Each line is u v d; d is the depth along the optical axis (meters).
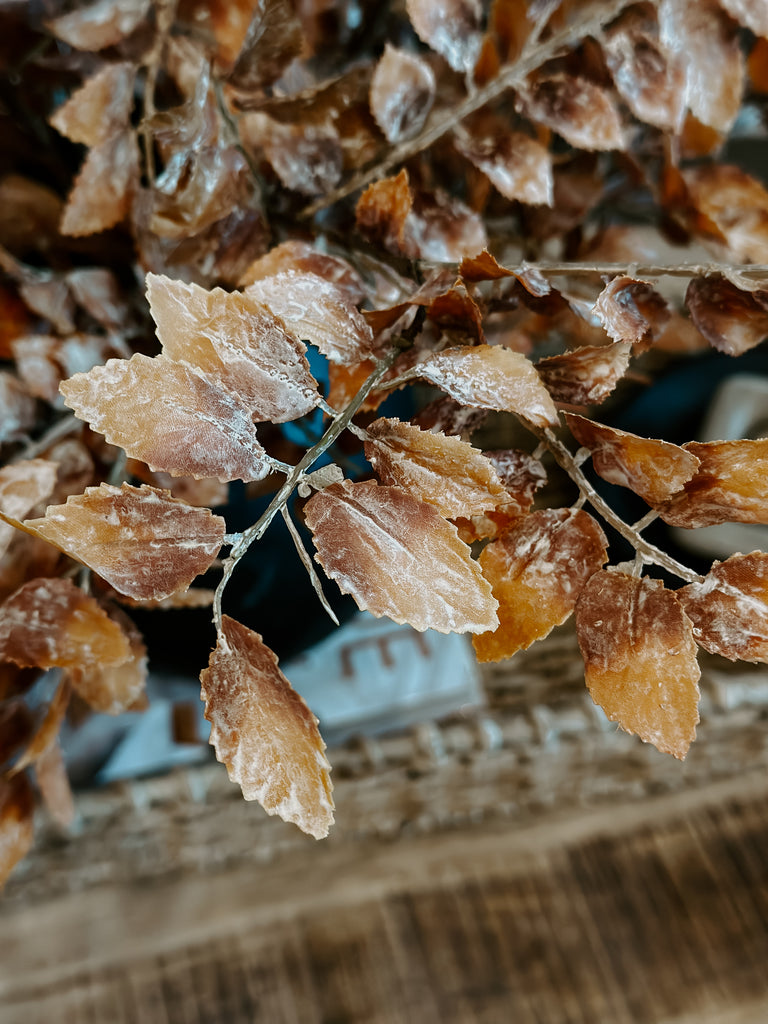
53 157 0.35
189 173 0.29
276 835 0.57
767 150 0.44
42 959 0.53
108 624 0.27
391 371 0.26
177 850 0.55
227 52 0.30
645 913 0.56
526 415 0.22
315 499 0.21
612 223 0.40
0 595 0.30
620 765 0.59
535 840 0.59
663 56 0.30
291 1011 0.52
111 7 0.29
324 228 0.32
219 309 0.20
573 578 0.24
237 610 0.40
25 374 0.33
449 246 0.31
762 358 0.58
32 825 0.31
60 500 0.32
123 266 0.34
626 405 0.57
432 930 0.55
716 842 0.59
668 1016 0.52
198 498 0.32
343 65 0.37
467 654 0.62
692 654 0.22
